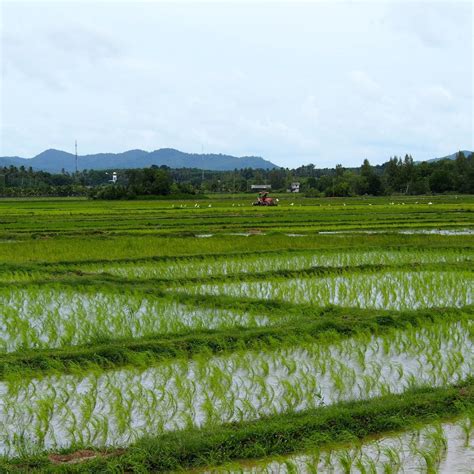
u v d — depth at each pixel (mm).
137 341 11828
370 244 26703
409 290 16953
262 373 10359
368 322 13023
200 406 8922
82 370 10500
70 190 114688
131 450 7457
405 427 8336
